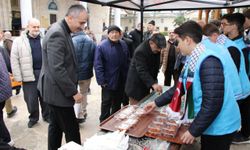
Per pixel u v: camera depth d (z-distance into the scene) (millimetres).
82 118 3779
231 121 1495
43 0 19578
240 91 1998
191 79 1443
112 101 3662
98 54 3350
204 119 1369
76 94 2229
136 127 1803
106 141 1463
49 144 2498
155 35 2664
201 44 1471
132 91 2965
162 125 1769
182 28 1486
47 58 2150
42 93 2334
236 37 2527
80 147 1459
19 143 3102
